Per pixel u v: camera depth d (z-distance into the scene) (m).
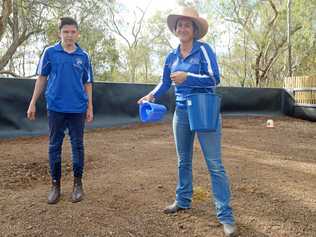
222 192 3.10
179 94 3.26
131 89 10.13
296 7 22.20
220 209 3.12
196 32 3.14
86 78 3.80
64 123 3.72
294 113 13.32
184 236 3.05
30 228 3.14
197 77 3.05
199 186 4.20
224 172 3.11
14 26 16.67
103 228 3.15
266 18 25.16
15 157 5.84
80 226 3.18
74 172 3.80
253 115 13.01
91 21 21.06
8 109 7.95
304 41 23.97
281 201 3.76
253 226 3.21
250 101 13.01
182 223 3.26
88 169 5.07
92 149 6.52
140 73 39.78
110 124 9.76
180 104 3.26
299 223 3.27
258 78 26.41
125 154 6.07
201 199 3.78
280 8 24.09
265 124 11.02
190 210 3.52
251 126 10.39
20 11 16.64
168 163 5.31
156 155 5.96
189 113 3.05
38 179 4.66
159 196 3.88
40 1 16.09
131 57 37.66
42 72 3.64
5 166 5.22
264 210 3.53
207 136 3.07
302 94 13.04
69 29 3.57
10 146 6.94
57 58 3.57
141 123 10.27
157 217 3.38
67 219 3.30
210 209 3.54
